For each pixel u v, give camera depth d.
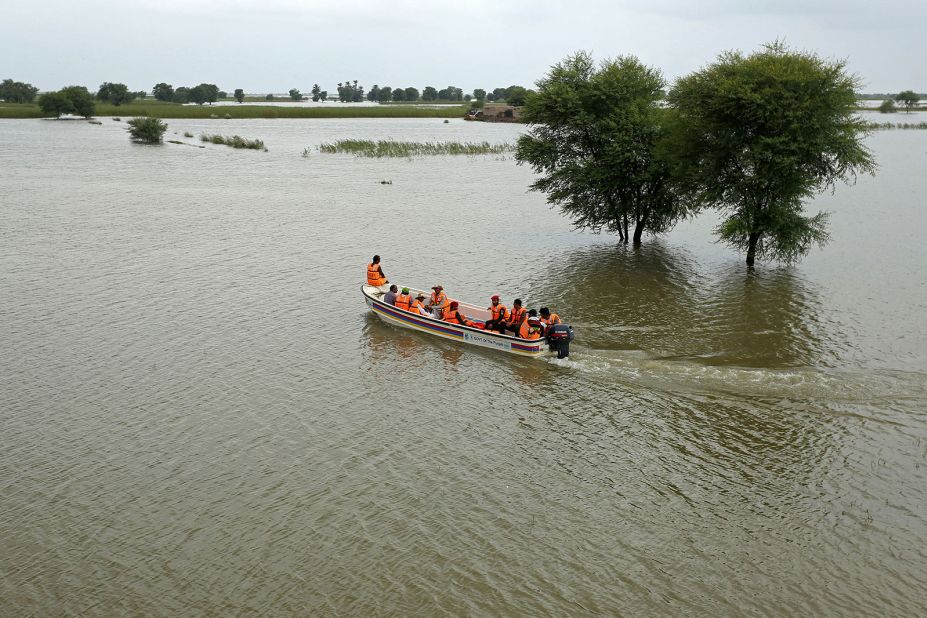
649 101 41.66
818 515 16.59
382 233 46.75
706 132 36.66
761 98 34.03
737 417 21.12
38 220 49.62
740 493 17.50
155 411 21.66
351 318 30.14
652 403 22.16
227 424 20.95
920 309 30.73
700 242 45.03
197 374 24.31
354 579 14.72
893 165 81.88
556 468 18.75
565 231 48.06
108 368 24.64
